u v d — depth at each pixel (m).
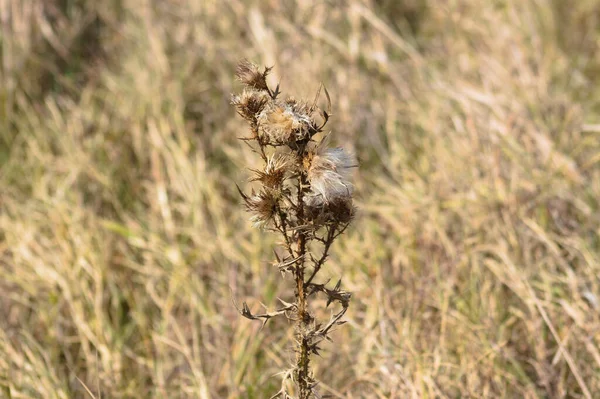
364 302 3.54
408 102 5.15
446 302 3.40
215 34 5.62
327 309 3.56
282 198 2.14
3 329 3.52
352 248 3.93
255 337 3.38
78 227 4.07
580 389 3.18
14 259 3.94
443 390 3.06
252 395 3.14
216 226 4.24
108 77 5.25
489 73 5.32
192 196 4.33
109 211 4.41
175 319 3.64
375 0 6.29
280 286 3.70
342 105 4.94
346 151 2.12
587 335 3.28
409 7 6.36
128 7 5.85
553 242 3.86
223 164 4.80
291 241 2.23
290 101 2.10
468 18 6.18
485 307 3.46
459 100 4.91
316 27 5.66
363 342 3.36
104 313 3.68
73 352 3.56
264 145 2.12
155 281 3.91
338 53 5.56
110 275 3.86
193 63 5.30
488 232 3.94
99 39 5.72
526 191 4.10
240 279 3.84
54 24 5.67
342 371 3.24
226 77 5.20
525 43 5.89
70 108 5.00
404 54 5.77
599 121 5.03
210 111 5.08
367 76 5.38
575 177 4.24
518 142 4.56
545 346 3.31
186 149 4.66
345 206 2.14
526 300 3.38
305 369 2.29
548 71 5.57
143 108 4.90
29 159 4.68
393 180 4.66
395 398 3.03
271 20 5.68
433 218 4.00
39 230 4.19
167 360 3.42
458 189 4.26
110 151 4.69
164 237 4.18
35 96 5.17
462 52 5.75
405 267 3.83
